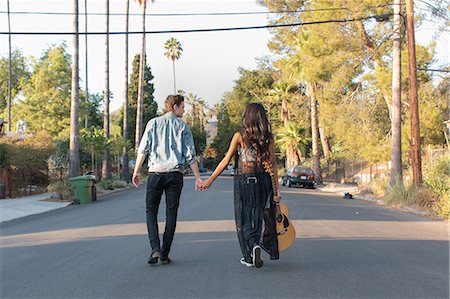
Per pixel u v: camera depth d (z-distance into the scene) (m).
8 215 14.50
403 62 25.58
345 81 26.81
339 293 4.96
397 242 8.38
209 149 102.69
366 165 35.16
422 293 5.02
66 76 45.72
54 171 25.66
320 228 10.01
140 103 41.19
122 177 35.28
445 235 9.73
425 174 19.09
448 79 26.92
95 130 28.41
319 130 47.66
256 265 5.64
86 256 6.92
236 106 71.12
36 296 4.93
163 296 4.86
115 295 4.91
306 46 26.39
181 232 9.13
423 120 25.91
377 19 22.69
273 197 5.77
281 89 49.91
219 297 4.81
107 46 32.44
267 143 5.68
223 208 14.31
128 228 9.88
